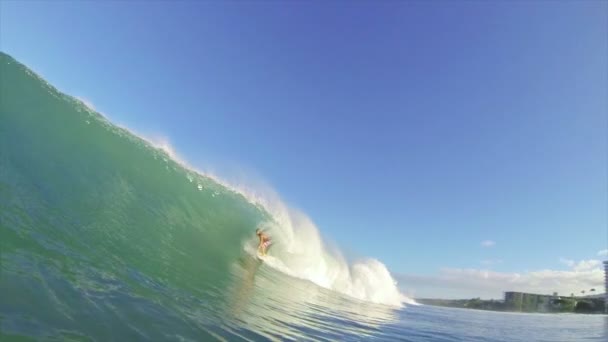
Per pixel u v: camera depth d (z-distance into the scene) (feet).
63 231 22.75
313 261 63.41
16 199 23.30
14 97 34.88
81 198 29.45
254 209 57.88
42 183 27.73
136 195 36.91
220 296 26.17
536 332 48.55
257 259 49.70
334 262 69.51
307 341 22.97
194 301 22.43
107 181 35.12
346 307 44.88
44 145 32.65
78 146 35.83
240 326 21.35
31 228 20.67
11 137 30.71
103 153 38.01
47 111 36.40
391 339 30.68
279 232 59.77
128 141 42.50
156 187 41.37
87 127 38.70
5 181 24.80
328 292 54.54
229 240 46.62
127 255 24.97
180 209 41.98
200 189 48.44
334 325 30.83
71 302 15.34
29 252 17.95
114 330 14.93
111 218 29.48
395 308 64.34
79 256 20.61
